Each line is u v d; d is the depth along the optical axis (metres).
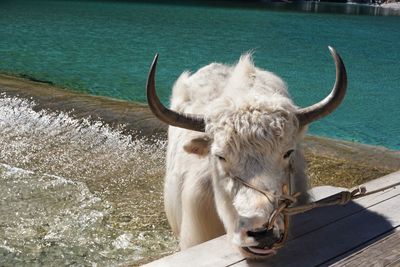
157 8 40.69
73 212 6.67
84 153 8.73
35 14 31.36
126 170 8.08
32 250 5.77
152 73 3.16
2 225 6.27
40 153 8.67
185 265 2.83
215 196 3.37
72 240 5.99
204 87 4.06
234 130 2.96
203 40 25.34
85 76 16.55
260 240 2.74
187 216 3.84
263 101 3.08
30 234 6.09
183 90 4.27
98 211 6.70
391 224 3.34
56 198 7.06
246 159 2.93
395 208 3.57
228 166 2.99
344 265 2.68
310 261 2.90
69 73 16.80
